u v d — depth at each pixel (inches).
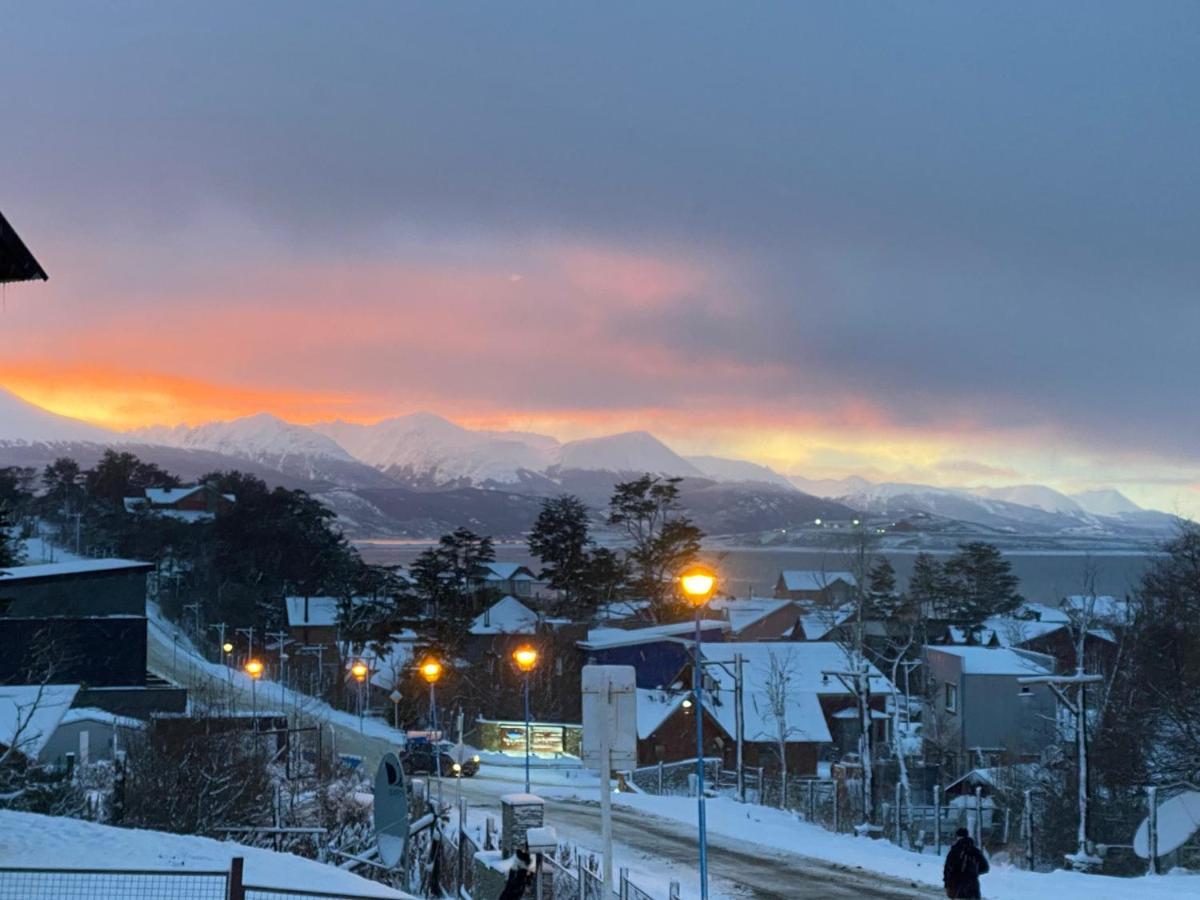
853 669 2089.1
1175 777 1775.3
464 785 2192.4
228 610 4916.3
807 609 5128.0
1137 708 1879.9
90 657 2348.7
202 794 1176.2
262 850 888.9
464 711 3403.1
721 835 1443.2
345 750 2578.7
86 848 806.5
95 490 7362.2
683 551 4847.4
